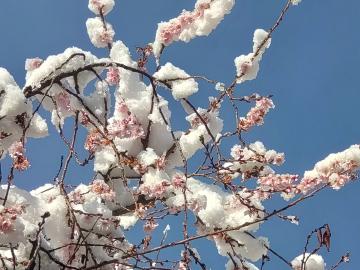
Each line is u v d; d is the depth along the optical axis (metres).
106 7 4.82
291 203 3.67
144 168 4.35
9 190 3.57
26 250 3.15
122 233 4.04
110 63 4.09
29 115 3.12
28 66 4.22
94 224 3.72
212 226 4.18
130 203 4.46
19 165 3.48
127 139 4.46
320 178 4.12
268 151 4.47
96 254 3.83
